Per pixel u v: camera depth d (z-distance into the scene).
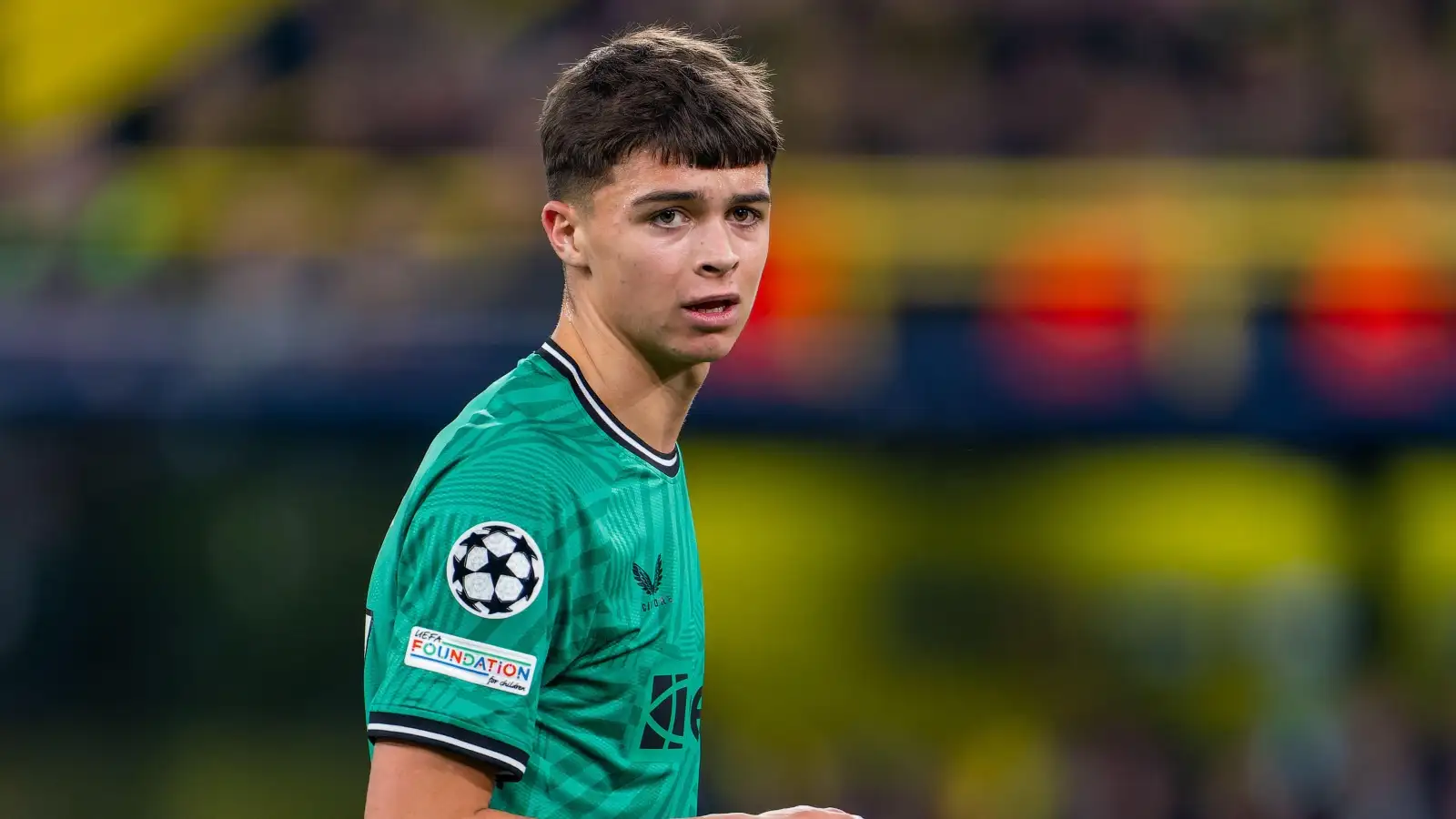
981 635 38.84
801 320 36.41
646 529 6.67
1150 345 36.31
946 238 37.81
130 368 36.44
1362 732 37.34
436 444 6.64
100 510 37.03
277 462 37.22
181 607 37.44
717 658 38.72
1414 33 41.28
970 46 41.53
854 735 38.69
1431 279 36.94
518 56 41.34
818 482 38.66
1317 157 39.94
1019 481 38.81
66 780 36.97
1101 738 38.31
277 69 40.66
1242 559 38.47
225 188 39.06
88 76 40.12
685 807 6.84
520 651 6.06
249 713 37.62
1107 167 39.66
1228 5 41.62
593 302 6.75
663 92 6.46
